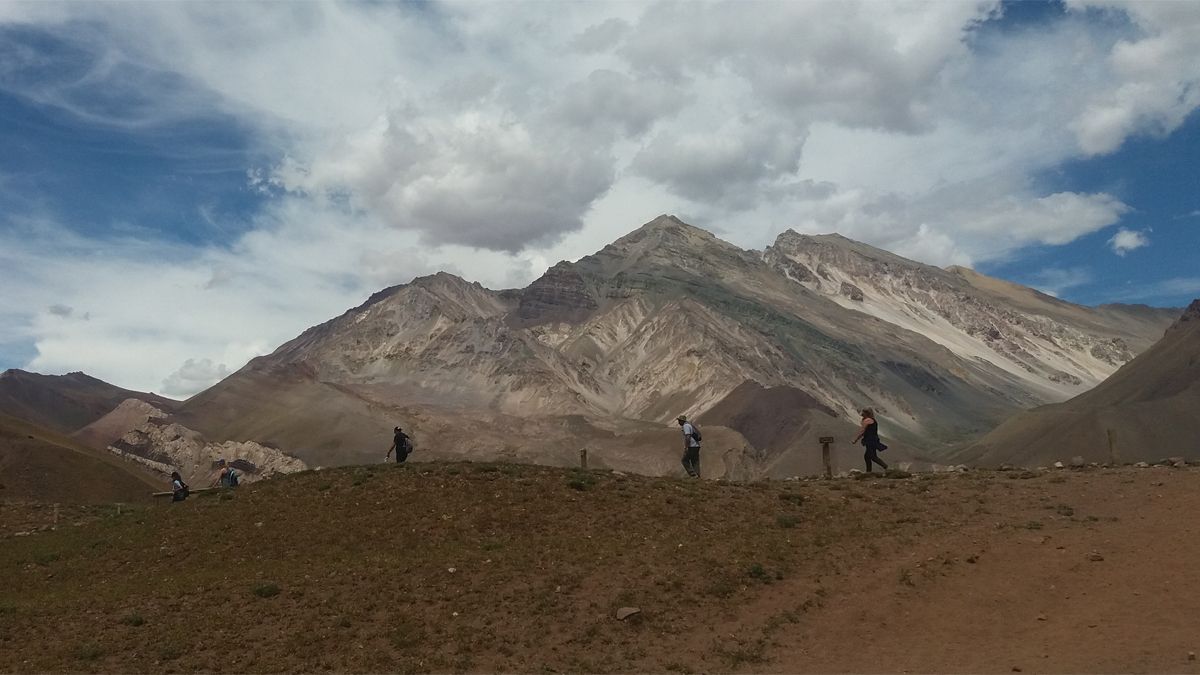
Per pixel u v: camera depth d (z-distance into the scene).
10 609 21.50
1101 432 176.62
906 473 29.64
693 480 29.30
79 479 117.38
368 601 20.41
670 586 20.19
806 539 22.70
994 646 16.61
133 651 18.50
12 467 113.69
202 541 26.53
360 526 25.83
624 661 17.25
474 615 19.41
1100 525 21.80
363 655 17.84
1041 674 15.15
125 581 24.23
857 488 27.27
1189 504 22.52
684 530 23.69
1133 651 15.55
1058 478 26.89
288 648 18.30
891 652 16.86
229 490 33.28
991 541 21.41
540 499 26.69
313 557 24.12
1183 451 165.12
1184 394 184.00
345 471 32.09
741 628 18.42
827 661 16.75
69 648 18.73
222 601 21.09
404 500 27.39
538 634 18.45
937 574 19.95
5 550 29.88
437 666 17.27
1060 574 19.20
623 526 24.31
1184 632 15.98
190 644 18.67
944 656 16.44
